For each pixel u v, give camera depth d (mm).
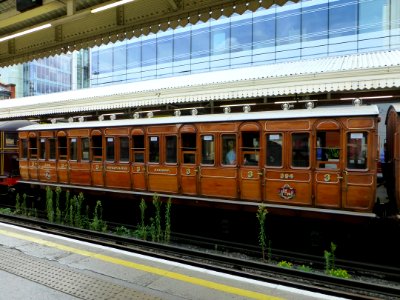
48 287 3996
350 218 6746
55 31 6648
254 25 19000
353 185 6594
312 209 6977
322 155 6914
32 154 11750
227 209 8203
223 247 7723
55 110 15758
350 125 6617
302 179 7055
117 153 9648
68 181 10719
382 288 5164
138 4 5555
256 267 6137
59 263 4766
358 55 12898
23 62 7684
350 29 16141
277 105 11023
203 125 8227
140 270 4508
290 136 7188
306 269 6062
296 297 3707
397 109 6410
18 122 13109
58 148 10930
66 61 53188
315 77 9383
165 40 23156
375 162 6453
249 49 19234
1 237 6062
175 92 12070
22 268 4578
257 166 7551
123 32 5977
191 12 5230
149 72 24172
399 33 14992
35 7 5113
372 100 10164
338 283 5438
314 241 7434
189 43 21875
